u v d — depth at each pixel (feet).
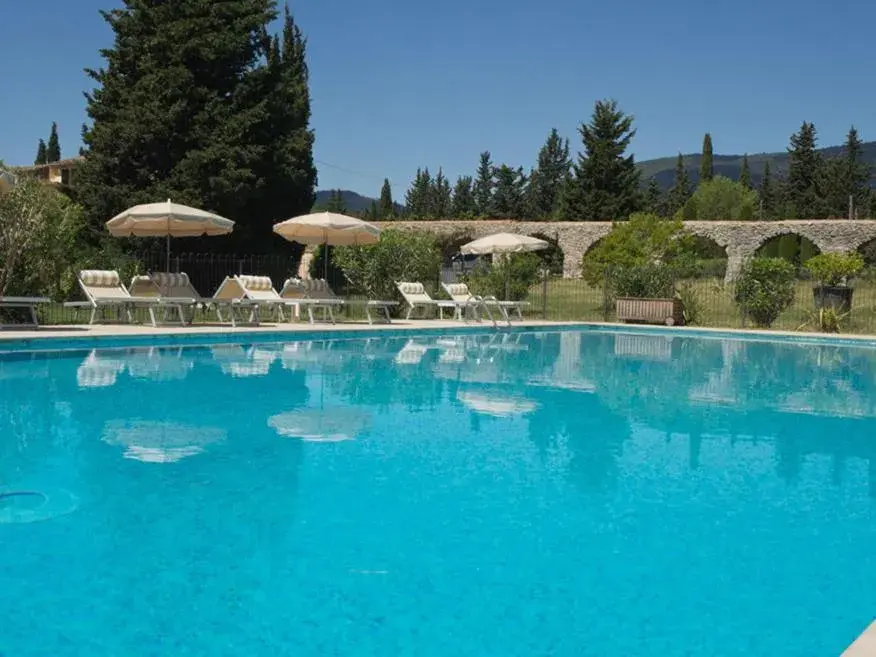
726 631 8.22
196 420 18.80
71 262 45.32
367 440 17.15
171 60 69.97
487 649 7.70
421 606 8.64
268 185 73.92
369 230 48.85
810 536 11.37
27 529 10.82
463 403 22.49
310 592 8.95
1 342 29.91
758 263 54.54
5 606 8.37
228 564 9.71
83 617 8.14
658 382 28.27
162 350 33.88
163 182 68.69
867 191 189.67
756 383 28.66
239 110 71.87
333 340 41.34
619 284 60.59
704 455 16.58
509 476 14.37
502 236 65.67
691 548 10.77
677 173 222.28
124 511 11.70
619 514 12.26
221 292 44.19
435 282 61.31
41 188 42.34
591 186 165.07
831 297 53.42
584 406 22.57
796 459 16.31
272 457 15.31
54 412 19.26
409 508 12.28
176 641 7.66
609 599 8.99
